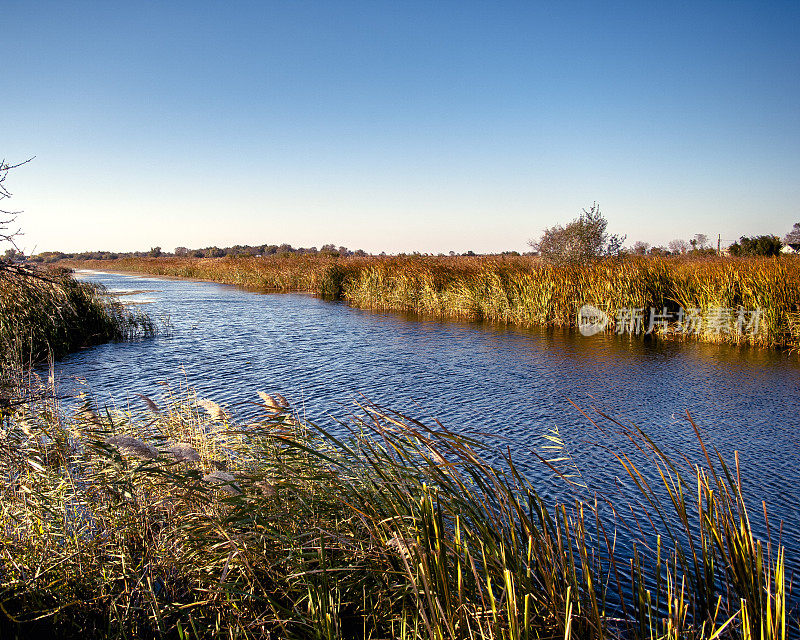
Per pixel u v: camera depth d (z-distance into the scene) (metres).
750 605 3.08
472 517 3.62
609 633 3.31
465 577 3.39
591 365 13.22
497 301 22.03
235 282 49.72
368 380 11.96
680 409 9.51
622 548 4.93
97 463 4.56
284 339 17.81
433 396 10.59
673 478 6.61
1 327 12.89
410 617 3.35
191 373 12.84
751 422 8.76
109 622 3.59
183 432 5.86
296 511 3.96
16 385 5.82
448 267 27.50
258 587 3.77
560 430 8.49
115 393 10.81
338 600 3.50
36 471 4.33
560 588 3.35
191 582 3.89
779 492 6.26
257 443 4.87
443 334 18.50
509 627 2.82
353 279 32.84
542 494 6.16
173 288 43.12
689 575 3.54
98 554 4.02
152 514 4.16
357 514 3.88
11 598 3.57
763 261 19.59
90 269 89.06
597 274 19.86
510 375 12.27
